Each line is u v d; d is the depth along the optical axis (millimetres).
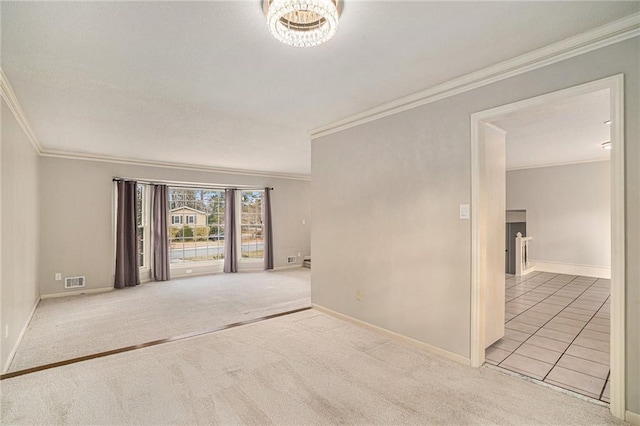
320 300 4008
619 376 1837
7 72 2287
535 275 6414
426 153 2809
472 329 2510
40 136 4078
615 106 1836
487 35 1908
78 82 2477
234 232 7430
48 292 4953
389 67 2314
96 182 5418
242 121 3564
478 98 2455
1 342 2473
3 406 2023
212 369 2498
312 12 1584
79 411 1969
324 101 2992
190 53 2066
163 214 6426
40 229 4828
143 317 3992
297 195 8273
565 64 2023
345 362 2607
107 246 5520
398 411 1963
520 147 4922
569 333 3281
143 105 3002
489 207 2879
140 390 2203
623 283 1817
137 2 1544
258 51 2053
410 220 2947
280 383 2289
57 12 1611
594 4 1625
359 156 3439
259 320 3674
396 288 3072
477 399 2086
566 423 1832
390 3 1584
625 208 1812
